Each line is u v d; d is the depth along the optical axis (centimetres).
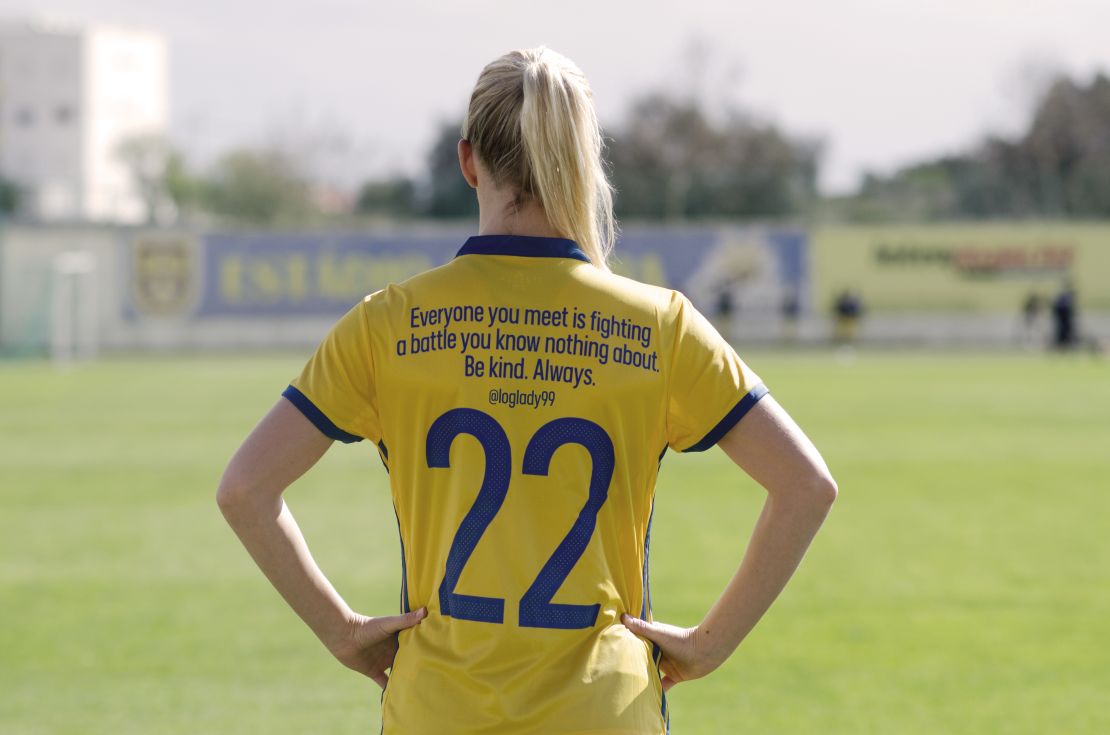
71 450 1775
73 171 11994
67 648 757
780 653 742
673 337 243
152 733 597
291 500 1347
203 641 771
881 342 4581
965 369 3384
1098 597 882
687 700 653
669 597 876
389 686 242
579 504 236
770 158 7144
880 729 604
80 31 12012
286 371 3391
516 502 235
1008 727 608
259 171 7619
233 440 1880
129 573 979
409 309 243
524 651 231
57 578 964
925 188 7150
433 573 240
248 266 4544
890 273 4575
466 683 231
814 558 1025
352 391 242
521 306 240
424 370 239
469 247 246
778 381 2992
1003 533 1132
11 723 613
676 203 7062
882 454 1697
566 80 240
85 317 4450
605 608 237
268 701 651
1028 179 7019
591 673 231
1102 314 4553
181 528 1177
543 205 243
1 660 730
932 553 1044
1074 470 1536
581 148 240
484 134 243
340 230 4566
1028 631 790
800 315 4581
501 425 237
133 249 4491
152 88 12756
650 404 240
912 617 827
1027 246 4544
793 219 7056
